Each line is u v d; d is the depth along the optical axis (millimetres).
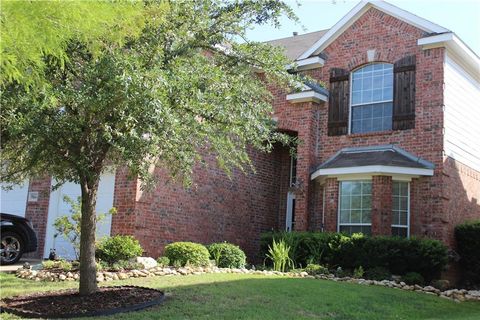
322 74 17766
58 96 6555
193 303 8352
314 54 17891
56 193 16766
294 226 17500
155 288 9570
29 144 7398
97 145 8047
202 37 8570
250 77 9469
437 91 15344
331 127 17203
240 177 17484
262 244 15617
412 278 12789
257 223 17953
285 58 9227
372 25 16938
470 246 14672
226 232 16750
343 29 17453
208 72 7668
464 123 16625
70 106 7129
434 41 15453
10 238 13680
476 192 17062
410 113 15727
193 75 7332
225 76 8109
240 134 8430
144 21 7043
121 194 14492
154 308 7891
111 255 12250
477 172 17281
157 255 14531
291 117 17547
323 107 17531
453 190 15375
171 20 8164
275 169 18938
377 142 16234
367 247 13797
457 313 9602
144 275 11211
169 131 7070
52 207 16750
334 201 15844
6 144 7586
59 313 7434
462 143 16328
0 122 6699
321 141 17328
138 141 6867
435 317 8930
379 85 16672
